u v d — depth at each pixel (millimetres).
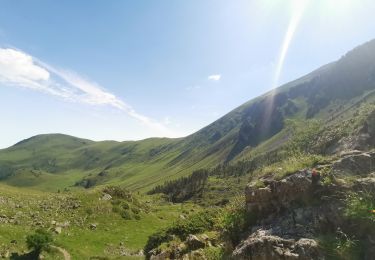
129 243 52188
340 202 13906
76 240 47625
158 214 74312
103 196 68812
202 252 18828
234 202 20016
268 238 13711
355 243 12516
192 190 188875
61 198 64250
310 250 12641
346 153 17047
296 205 15320
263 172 19547
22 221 48719
